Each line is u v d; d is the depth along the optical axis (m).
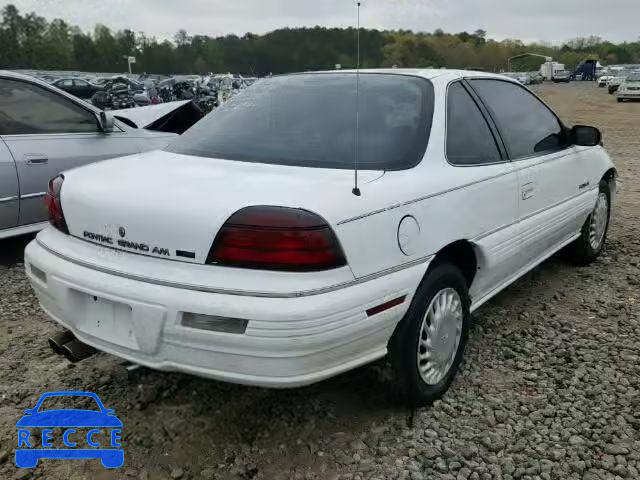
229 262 2.20
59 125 5.18
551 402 2.95
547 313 4.03
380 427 2.74
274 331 2.13
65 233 2.69
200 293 2.20
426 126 2.93
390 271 2.46
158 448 2.61
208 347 2.22
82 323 2.55
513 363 3.34
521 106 3.89
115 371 3.21
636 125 18.02
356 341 2.34
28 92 5.02
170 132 6.50
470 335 3.69
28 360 3.32
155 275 2.29
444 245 2.75
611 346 3.54
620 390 3.06
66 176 2.79
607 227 5.20
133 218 2.37
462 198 2.91
